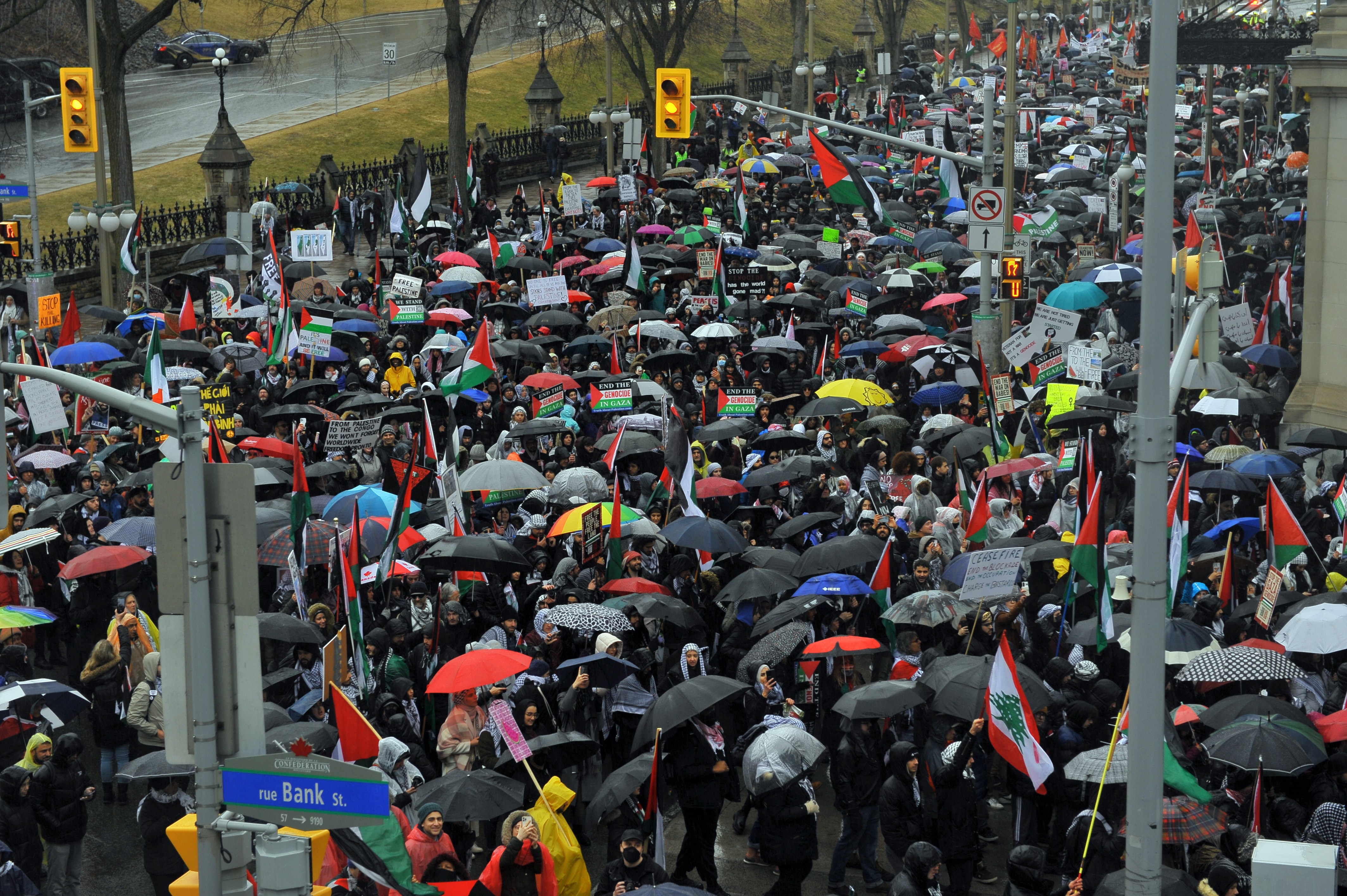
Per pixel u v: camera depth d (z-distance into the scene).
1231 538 47.66
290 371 81.88
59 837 37.50
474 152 178.25
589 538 50.88
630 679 42.84
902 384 78.44
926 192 145.50
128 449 64.88
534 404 73.38
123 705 45.75
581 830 42.66
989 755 41.88
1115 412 71.00
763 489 60.97
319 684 42.69
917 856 30.86
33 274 94.88
